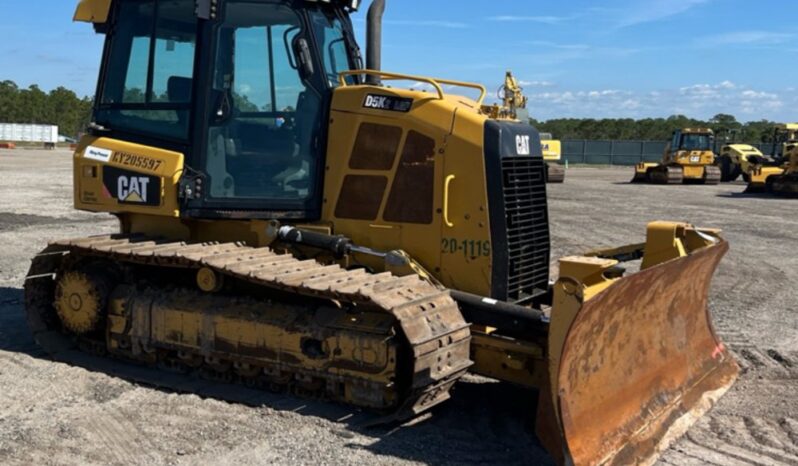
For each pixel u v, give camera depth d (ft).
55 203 59.93
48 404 17.71
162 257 18.39
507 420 17.49
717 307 29.63
